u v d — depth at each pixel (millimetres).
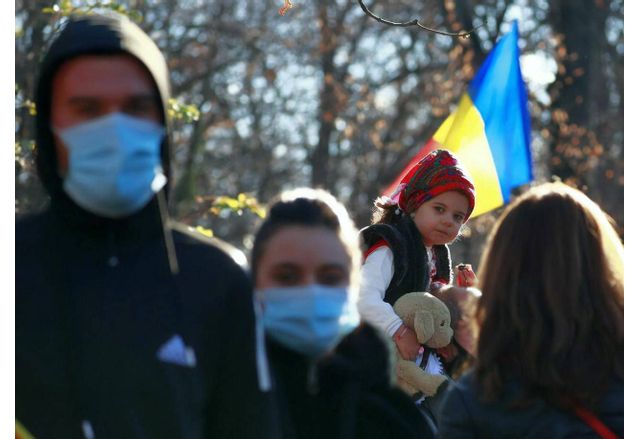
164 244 3434
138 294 3348
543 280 4059
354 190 30266
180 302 3381
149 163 3354
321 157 30141
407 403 3996
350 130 24953
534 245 4113
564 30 20500
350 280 3797
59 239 3377
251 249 3820
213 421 3471
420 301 5789
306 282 3717
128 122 3334
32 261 3352
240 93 30125
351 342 3924
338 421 3795
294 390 3797
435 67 28938
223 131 31234
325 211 3791
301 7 29750
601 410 3996
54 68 3387
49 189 3434
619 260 4180
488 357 4059
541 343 4004
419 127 30234
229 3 29625
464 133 8289
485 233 19156
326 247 3725
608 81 24953
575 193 4234
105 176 3285
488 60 8438
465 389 4121
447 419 4121
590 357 4012
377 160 31297
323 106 27766
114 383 3260
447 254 6371
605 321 4043
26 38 11648
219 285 3449
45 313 3297
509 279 4109
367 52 30859
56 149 3443
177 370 3316
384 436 3912
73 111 3367
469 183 6121
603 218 4215
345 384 3846
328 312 3711
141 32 3535
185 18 28578
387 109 30078
